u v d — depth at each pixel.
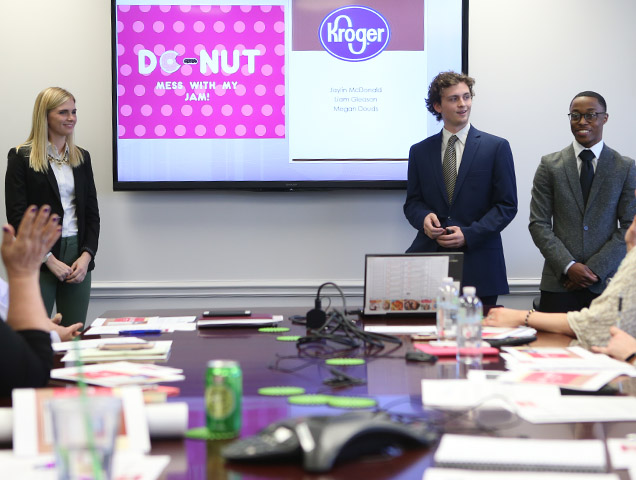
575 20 4.72
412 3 4.62
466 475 1.10
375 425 1.21
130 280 4.69
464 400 1.57
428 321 2.78
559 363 1.93
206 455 1.24
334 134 4.63
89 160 4.22
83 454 0.89
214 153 4.61
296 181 4.62
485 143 3.84
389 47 4.62
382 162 4.64
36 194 4.00
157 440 1.32
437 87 3.90
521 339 2.29
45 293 4.04
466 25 4.62
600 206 3.98
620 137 4.76
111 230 4.68
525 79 4.73
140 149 4.58
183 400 1.60
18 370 1.56
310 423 1.22
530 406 1.50
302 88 4.62
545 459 1.16
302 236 4.74
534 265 4.77
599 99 4.02
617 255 3.92
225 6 4.59
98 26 4.61
